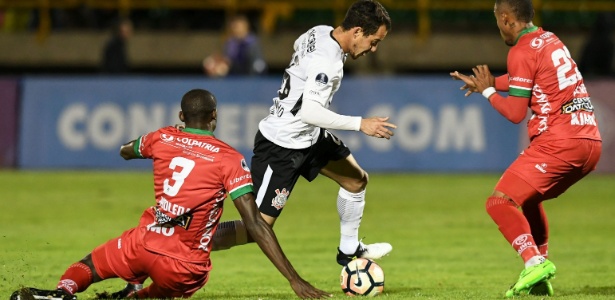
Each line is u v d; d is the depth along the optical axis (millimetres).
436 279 26703
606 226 39906
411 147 61188
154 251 20203
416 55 79062
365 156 61375
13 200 47344
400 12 83312
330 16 82875
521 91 22141
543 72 22000
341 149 24422
